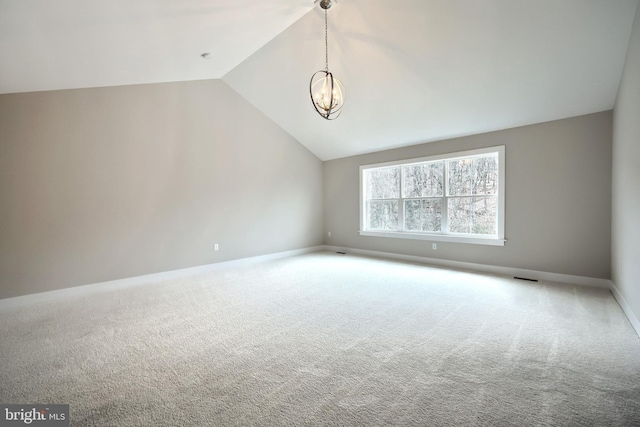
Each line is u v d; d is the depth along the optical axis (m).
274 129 6.20
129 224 4.32
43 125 3.65
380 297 3.57
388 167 6.12
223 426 1.52
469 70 3.69
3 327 2.81
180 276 4.80
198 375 1.99
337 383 1.88
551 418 1.53
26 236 3.56
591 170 3.83
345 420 1.55
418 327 2.71
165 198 4.68
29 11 2.06
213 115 5.25
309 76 4.60
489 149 4.69
